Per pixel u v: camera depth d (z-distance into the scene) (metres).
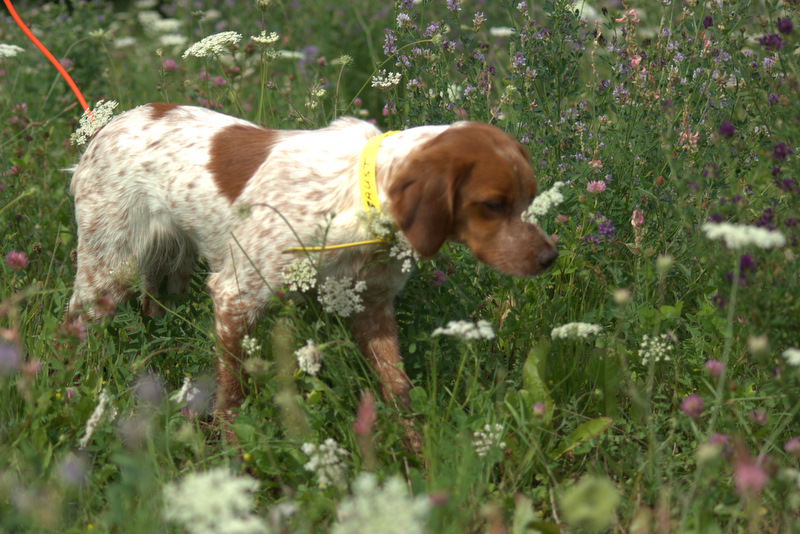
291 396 3.45
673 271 4.70
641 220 4.36
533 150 5.20
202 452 3.48
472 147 3.63
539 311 4.40
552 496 3.34
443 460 3.40
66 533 2.88
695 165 4.79
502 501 3.14
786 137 3.88
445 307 4.12
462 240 3.84
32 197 5.87
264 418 3.78
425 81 5.91
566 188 4.85
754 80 4.73
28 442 3.41
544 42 5.37
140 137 4.54
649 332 4.07
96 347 4.20
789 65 4.07
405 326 4.47
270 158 4.15
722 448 3.17
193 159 4.36
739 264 3.39
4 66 8.87
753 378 4.16
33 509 2.82
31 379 3.57
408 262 3.75
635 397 3.54
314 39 10.14
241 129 4.49
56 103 8.02
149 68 9.90
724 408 3.79
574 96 5.50
